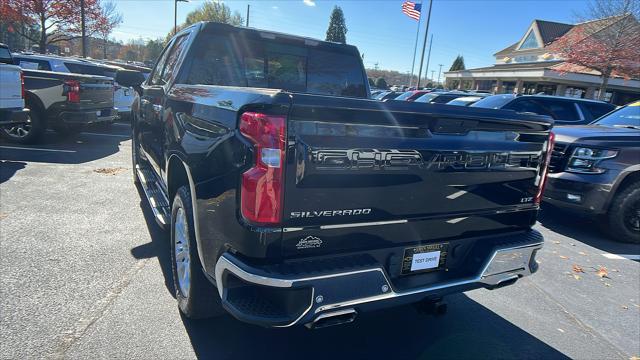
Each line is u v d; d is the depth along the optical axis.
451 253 2.69
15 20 26.91
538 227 6.20
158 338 2.83
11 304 3.06
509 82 43.66
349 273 2.16
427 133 2.36
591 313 3.69
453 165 2.49
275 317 2.07
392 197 2.33
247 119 2.05
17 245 4.06
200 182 2.43
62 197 5.64
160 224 3.57
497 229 2.86
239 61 4.07
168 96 3.66
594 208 5.39
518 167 2.78
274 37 4.14
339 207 2.18
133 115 6.09
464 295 3.88
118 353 2.64
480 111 2.50
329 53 4.46
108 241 4.32
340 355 2.84
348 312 2.19
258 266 2.08
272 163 1.99
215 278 2.31
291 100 1.96
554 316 3.60
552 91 37.97
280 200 2.03
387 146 2.23
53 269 3.64
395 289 2.33
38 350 2.60
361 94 4.72
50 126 8.98
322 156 2.07
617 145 5.31
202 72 3.90
